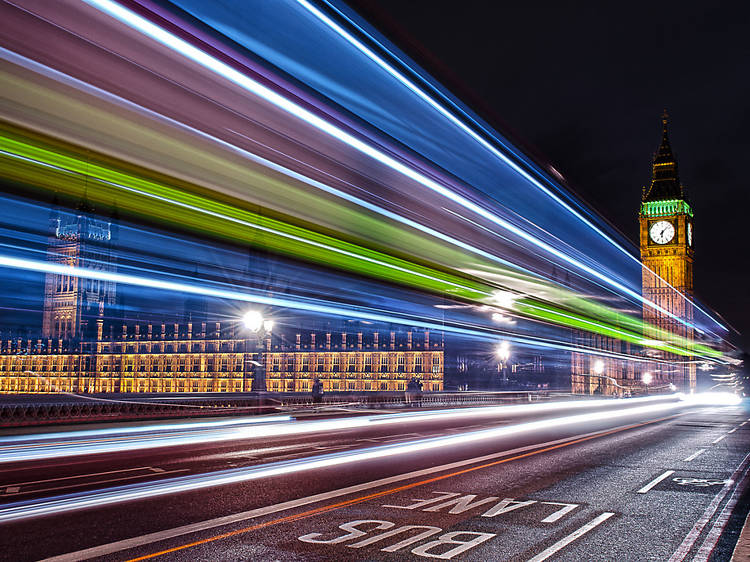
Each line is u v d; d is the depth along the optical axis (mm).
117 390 169125
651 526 10172
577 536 9492
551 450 20141
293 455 18688
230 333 153750
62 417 30453
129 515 10578
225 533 9445
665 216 176375
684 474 15422
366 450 19984
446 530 9750
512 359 106188
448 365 118000
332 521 10242
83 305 178000
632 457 18578
